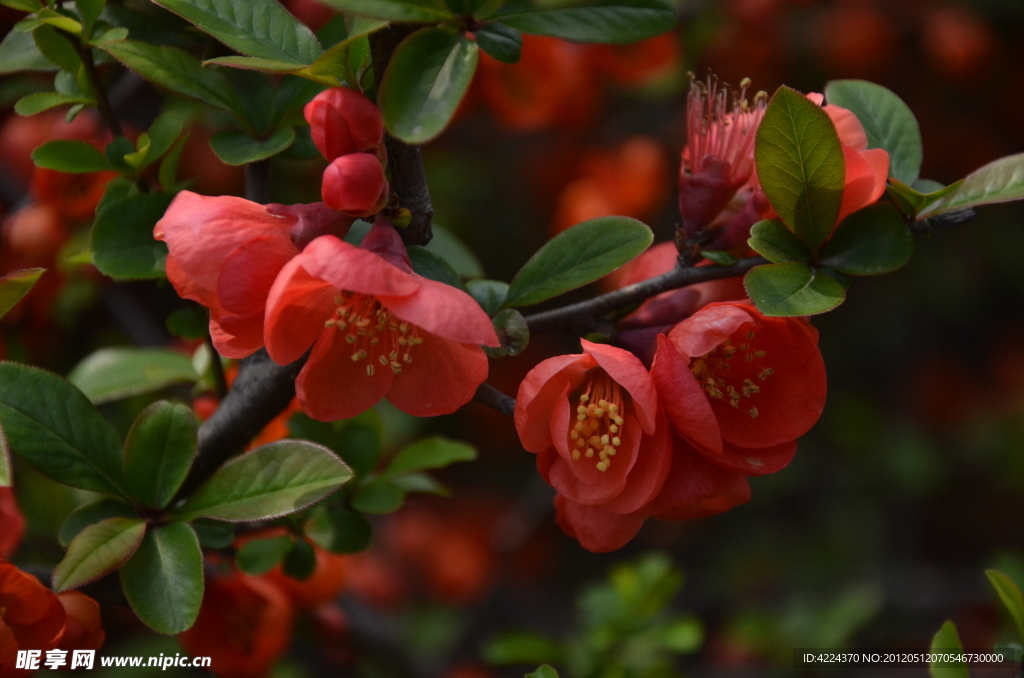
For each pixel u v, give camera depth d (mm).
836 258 558
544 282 559
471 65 527
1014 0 1019
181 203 538
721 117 571
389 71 526
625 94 994
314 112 534
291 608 614
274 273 535
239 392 570
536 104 751
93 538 544
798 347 558
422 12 528
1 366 554
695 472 553
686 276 564
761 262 562
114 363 619
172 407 559
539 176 1129
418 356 548
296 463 551
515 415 544
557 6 538
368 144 536
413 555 1150
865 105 587
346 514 588
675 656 1112
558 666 678
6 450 533
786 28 981
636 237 560
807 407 557
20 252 656
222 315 535
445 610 1102
